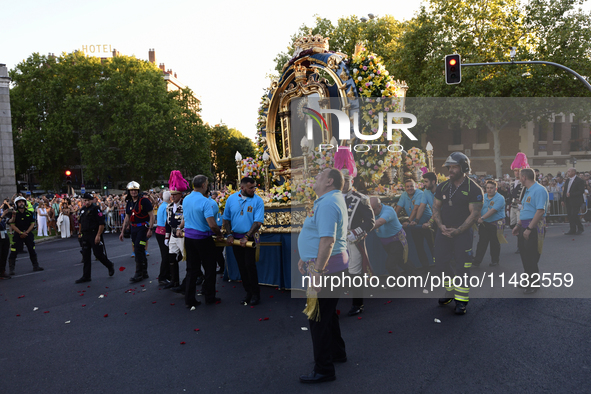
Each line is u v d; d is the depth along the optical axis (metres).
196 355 3.98
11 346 4.49
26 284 7.91
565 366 3.34
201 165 41.75
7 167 25.12
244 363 3.74
